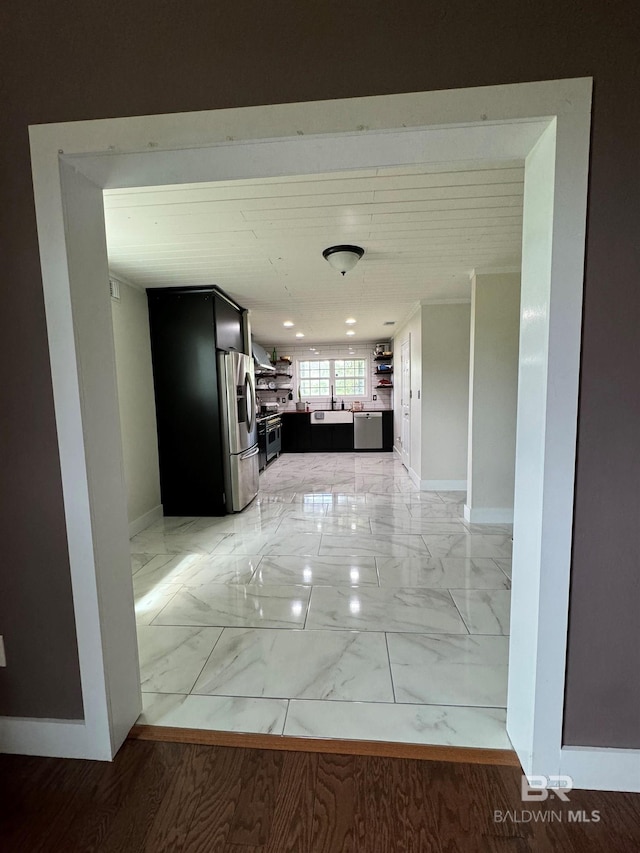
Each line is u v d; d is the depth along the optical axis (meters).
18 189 1.16
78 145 1.12
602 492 1.13
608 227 1.05
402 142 1.11
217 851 1.05
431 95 1.03
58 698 1.35
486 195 1.98
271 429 6.77
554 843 1.06
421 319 4.52
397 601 2.29
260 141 1.09
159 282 3.51
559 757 1.22
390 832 1.09
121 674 1.39
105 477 1.33
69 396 1.21
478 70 1.02
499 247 2.72
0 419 1.25
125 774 1.28
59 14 1.11
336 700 1.55
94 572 1.28
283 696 1.58
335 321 5.49
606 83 1.01
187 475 4.00
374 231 2.40
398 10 1.03
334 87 1.05
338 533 3.44
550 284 1.07
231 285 3.65
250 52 1.07
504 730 1.41
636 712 1.19
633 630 1.17
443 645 1.88
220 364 3.90
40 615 1.32
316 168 1.24
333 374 8.27
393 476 5.66
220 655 1.83
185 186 1.83
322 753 1.33
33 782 1.26
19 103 1.14
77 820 1.14
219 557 2.97
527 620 1.24
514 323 3.46
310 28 1.05
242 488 4.16
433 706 1.52
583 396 1.10
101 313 1.33
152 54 1.09
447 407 4.66
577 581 1.16
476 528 3.52
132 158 1.15
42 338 1.21
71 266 1.19
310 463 6.78
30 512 1.28
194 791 1.21
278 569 2.74
